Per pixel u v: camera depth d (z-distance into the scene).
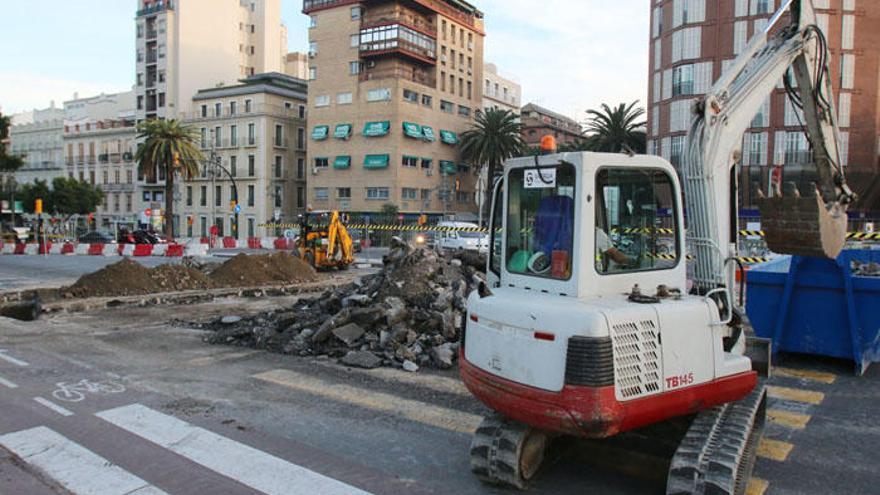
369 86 58.66
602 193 4.36
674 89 48.47
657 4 51.03
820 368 8.26
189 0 72.50
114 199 77.69
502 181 5.08
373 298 10.20
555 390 3.78
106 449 5.35
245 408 6.50
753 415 4.53
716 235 4.97
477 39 69.62
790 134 45.34
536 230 4.54
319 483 4.69
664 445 5.18
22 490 4.56
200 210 68.19
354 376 7.78
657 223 4.63
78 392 7.05
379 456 5.23
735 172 5.28
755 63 5.68
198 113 69.50
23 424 5.97
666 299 4.33
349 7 59.88
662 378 3.96
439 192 62.44
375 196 58.31
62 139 83.44
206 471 4.90
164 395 6.95
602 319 3.72
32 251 35.03
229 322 10.98
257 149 63.78
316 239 23.48
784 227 5.64
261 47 86.19
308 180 62.69
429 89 61.47
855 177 45.94
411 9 60.44
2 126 37.03
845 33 45.62
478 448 4.46
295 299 15.27
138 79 74.50
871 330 7.88
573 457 5.18
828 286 8.12
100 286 14.76
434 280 10.59
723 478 3.74
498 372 4.19
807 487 4.67
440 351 8.27
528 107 96.56
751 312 8.71
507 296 4.37
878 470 5.00
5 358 8.66
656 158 4.53
